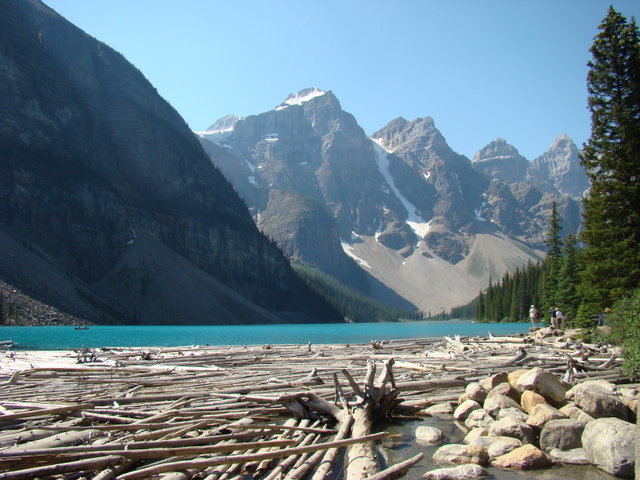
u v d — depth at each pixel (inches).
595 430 362.3
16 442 356.5
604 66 1476.4
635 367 663.1
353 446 381.4
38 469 272.8
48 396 576.7
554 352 1082.7
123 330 3405.5
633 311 992.2
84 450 297.4
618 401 406.0
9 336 2404.0
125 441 363.6
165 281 5659.5
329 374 802.8
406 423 501.4
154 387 678.5
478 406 513.3
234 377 768.9
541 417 413.7
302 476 319.3
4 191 5147.6
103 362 1027.3
